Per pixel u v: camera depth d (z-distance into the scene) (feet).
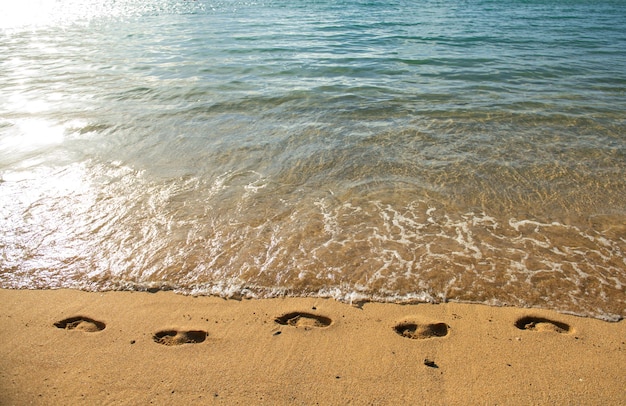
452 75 20.35
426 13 43.80
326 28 34.37
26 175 10.97
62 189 10.36
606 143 12.73
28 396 5.68
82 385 5.83
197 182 10.70
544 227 8.99
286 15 43.24
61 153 12.18
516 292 7.39
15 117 14.94
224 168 11.39
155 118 14.84
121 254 8.29
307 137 13.23
